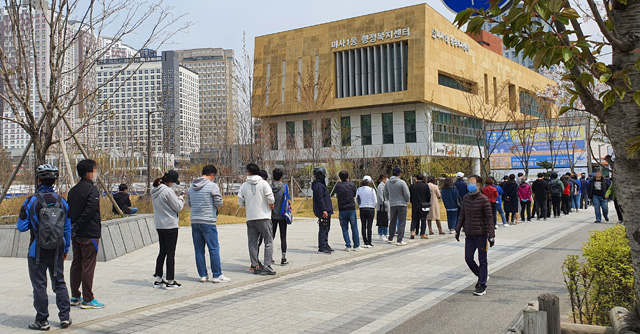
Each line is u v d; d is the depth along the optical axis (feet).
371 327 18.30
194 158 124.77
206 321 19.27
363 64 157.79
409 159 122.72
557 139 123.85
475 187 23.90
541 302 11.96
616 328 11.23
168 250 25.58
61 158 72.23
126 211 44.29
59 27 36.29
